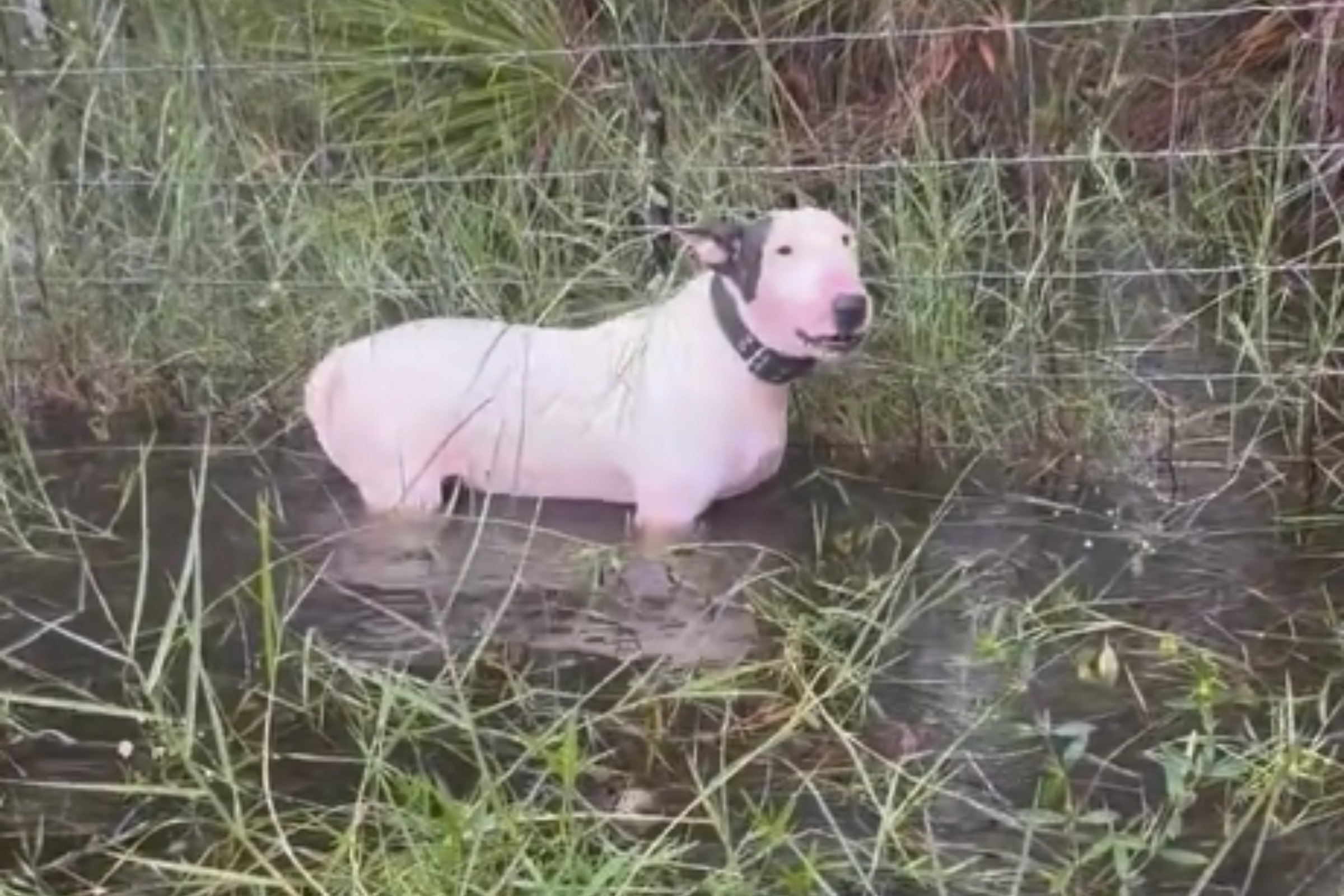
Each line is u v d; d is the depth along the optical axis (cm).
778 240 477
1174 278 582
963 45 608
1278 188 543
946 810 353
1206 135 607
